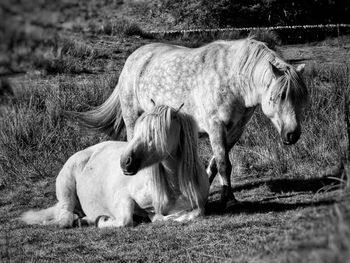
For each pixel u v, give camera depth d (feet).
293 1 100.07
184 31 88.94
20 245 30.45
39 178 47.93
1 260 27.17
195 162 30.96
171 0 100.68
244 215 31.40
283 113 31.68
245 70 33.73
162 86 37.96
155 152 28.86
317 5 101.55
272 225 28.78
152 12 100.99
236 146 48.78
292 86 31.50
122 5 104.88
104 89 60.39
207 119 35.24
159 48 41.19
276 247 19.33
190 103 36.42
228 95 34.53
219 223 30.01
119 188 32.35
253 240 26.03
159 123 28.78
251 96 33.88
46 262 27.22
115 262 26.55
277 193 36.81
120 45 79.71
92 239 30.22
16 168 49.19
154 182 30.55
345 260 11.41
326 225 15.46
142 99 40.45
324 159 41.19
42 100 59.82
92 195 34.04
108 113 44.96
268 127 48.39
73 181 35.58
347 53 74.90
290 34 91.04
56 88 62.34
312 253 13.04
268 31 86.94
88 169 34.91
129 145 28.71
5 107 58.13
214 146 34.88
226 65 34.78
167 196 30.96
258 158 44.73
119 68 71.00
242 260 20.81
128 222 31.42
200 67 35.99
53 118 55.47
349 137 28.19
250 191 38.34
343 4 102.99
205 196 32.35
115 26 85.97
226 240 27.37
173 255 26.55
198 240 28.04
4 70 58.08
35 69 65.51
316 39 91.09
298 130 31.55
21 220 37.01
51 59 69.56
